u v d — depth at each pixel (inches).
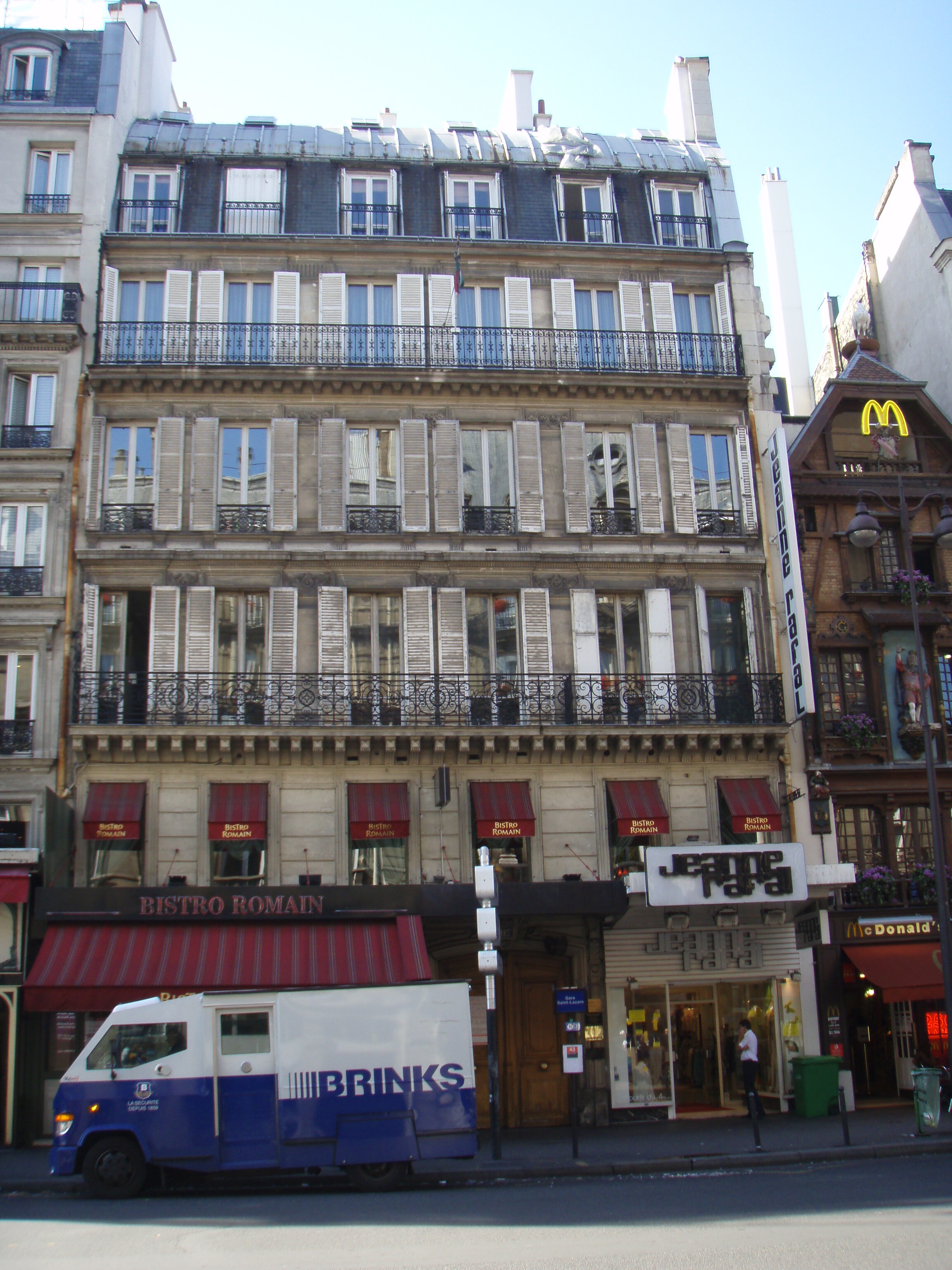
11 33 1002.1
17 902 735.1
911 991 836.0
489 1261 332.5
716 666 917.8
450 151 1053.2
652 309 984.9
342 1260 342.3
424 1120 529.3
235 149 1016.9
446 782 829.8
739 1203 440.8
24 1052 749.3
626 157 1072.2
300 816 831.7
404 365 925.8
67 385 895.1
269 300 949.8
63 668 839.1
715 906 831.1
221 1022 530.6
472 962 840.3
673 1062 836.0
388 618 887.7
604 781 865.5
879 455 992.9
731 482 956.6
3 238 929.5
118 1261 351.6
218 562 872.9
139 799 813.9
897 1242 345.7
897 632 952.9
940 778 920.9
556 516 919.7
